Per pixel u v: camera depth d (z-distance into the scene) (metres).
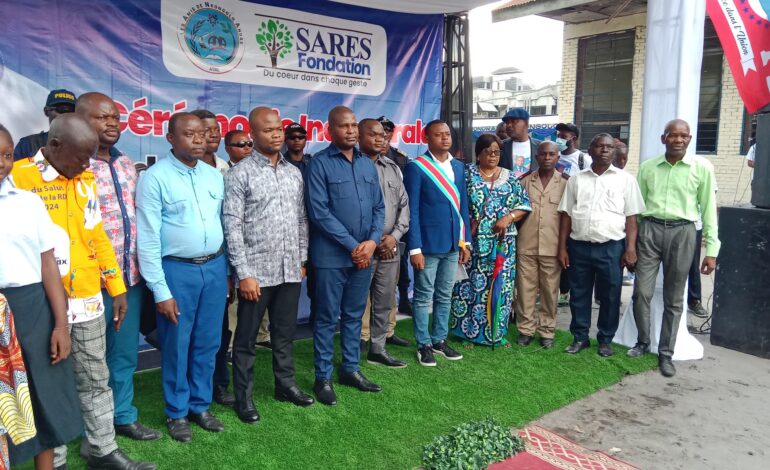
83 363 2.55
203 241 2.92
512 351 4.57
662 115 4.57
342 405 3.50
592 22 10.27
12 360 2.05
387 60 5.55
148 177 2.79
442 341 4.40
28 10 3.80
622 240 4.45
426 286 4.18
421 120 5.86
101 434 2.66
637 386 4.05
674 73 4.47
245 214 3.12
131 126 4.26
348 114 3.40
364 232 3.50
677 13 4.42
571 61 10.71
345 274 3.53
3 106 3.77
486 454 2.96
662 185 4.33
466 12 5.77
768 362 4.61
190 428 3.07
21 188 2.37
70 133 2.32
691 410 3.69
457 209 4.15
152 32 4.29
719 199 9.34
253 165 3.12
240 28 4.70
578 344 4.63
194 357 3.12
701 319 5.83
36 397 2.22
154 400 3.54
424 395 3.69
